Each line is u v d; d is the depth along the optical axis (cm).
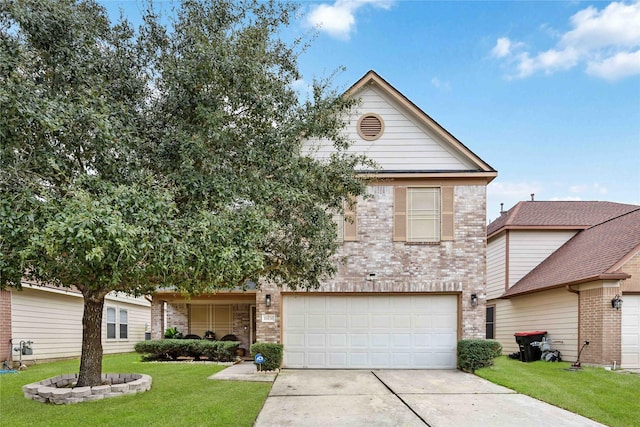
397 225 1120
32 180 520
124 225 446
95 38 628
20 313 1199
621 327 1063
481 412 643
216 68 582
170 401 673
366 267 1109
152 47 689
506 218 1747
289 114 699
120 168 593
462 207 1128
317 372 1030
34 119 505
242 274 622
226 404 657
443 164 1146
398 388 827
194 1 660
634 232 1209
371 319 1115
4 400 680
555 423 586
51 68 575
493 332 1734
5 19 538
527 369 1055
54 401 659
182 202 614
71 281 596
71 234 428
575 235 1609
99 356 739
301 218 743
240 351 1405
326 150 1138
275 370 1035
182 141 594
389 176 1117
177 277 574
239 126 655
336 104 748
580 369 1026
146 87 686
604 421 596
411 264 1110
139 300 1906
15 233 460
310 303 1118
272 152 666
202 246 514
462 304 1101
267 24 675
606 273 1059
